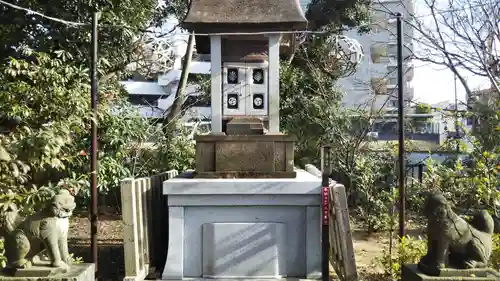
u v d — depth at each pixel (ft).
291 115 37.86
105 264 20.85
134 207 15.94
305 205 16.34
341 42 39.81
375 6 42.39
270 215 16.47
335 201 15.69
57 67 23.11
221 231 16.31
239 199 16.34
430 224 13.67
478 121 23.98
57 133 20.02
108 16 27.40
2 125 22.40
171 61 39.11
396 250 18.89
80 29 26.73
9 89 21.09
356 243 25.38
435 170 23.79
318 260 16.24
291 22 17.38
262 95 18.29
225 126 18.20
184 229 16.49
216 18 17.49
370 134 35.68
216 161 17.24
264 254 16.28
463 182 21.76
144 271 16.74
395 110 34.53
